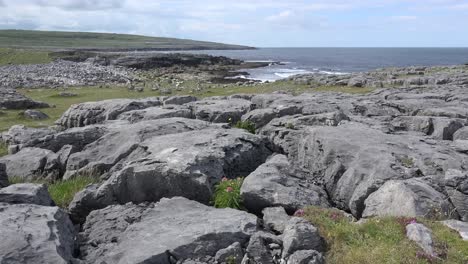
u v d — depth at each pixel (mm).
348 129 19172
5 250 9250
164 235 10922
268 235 11062
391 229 10984
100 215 13219
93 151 19703
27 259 9148
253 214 12820
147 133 20031
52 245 9727
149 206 13547
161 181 14438
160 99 34250
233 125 25719
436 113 25922
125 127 21344
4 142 25234
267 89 54375
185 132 19578
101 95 50750
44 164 19453
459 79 50406
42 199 13047
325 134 18281
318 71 123875
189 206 12836
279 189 13977
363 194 14109
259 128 24469
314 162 17750
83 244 11562
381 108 27969
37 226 10461
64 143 21672
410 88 42844
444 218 12266
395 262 9695
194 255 10297
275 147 20266
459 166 15070
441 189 13781
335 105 26766
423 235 10438
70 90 55844
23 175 18828
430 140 18453
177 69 114062
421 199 12531
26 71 80500
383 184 13766
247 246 10711
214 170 15344
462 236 10766
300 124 22359
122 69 107188
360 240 10727
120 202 14664
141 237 11008
